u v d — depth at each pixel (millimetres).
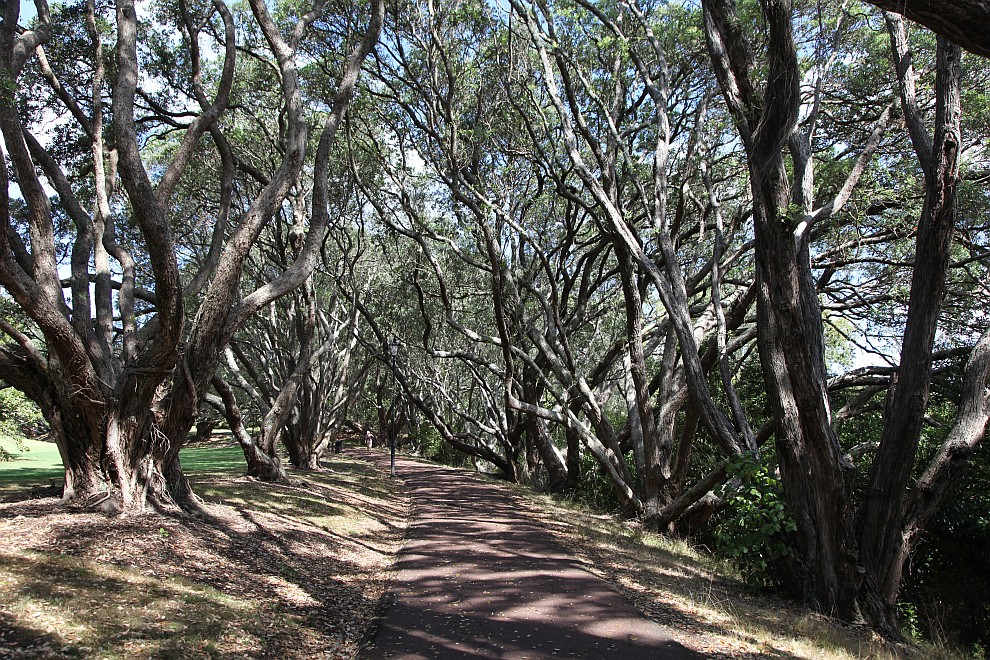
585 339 28562
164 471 9266
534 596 7406
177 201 19453
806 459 8484
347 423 51688
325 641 5832
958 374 12977
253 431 37938
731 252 16031
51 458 26578
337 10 16734
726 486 9492
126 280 10320
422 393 39562
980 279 13180
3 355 8219
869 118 13523
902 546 8305
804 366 8047
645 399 16141
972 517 11734
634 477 19188
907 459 8312
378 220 24641
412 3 16844
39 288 7578
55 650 4352
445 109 17266
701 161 14008
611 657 5379
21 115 11656
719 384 17562
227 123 18578
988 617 12148
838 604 8102
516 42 16672
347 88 11570
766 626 6879
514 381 25188
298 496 13750
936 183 8094
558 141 18375
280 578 7590
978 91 11672
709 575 10125
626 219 17188
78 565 6121
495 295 18406
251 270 23031
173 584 6250
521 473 28562
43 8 9672
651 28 15414
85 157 13125
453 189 17453
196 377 9109
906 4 3154
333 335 24078
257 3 10492
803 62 12453
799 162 9164
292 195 18906
